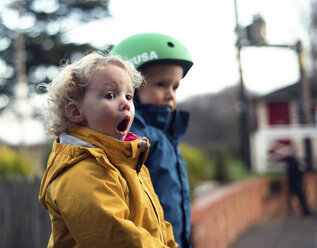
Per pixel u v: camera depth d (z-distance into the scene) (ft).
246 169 43.21
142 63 5.51
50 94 3.98
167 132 5.95
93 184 3.50
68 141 3.86
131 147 3.84
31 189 13.43
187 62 5.83
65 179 3.59
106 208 3.41
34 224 13.12
